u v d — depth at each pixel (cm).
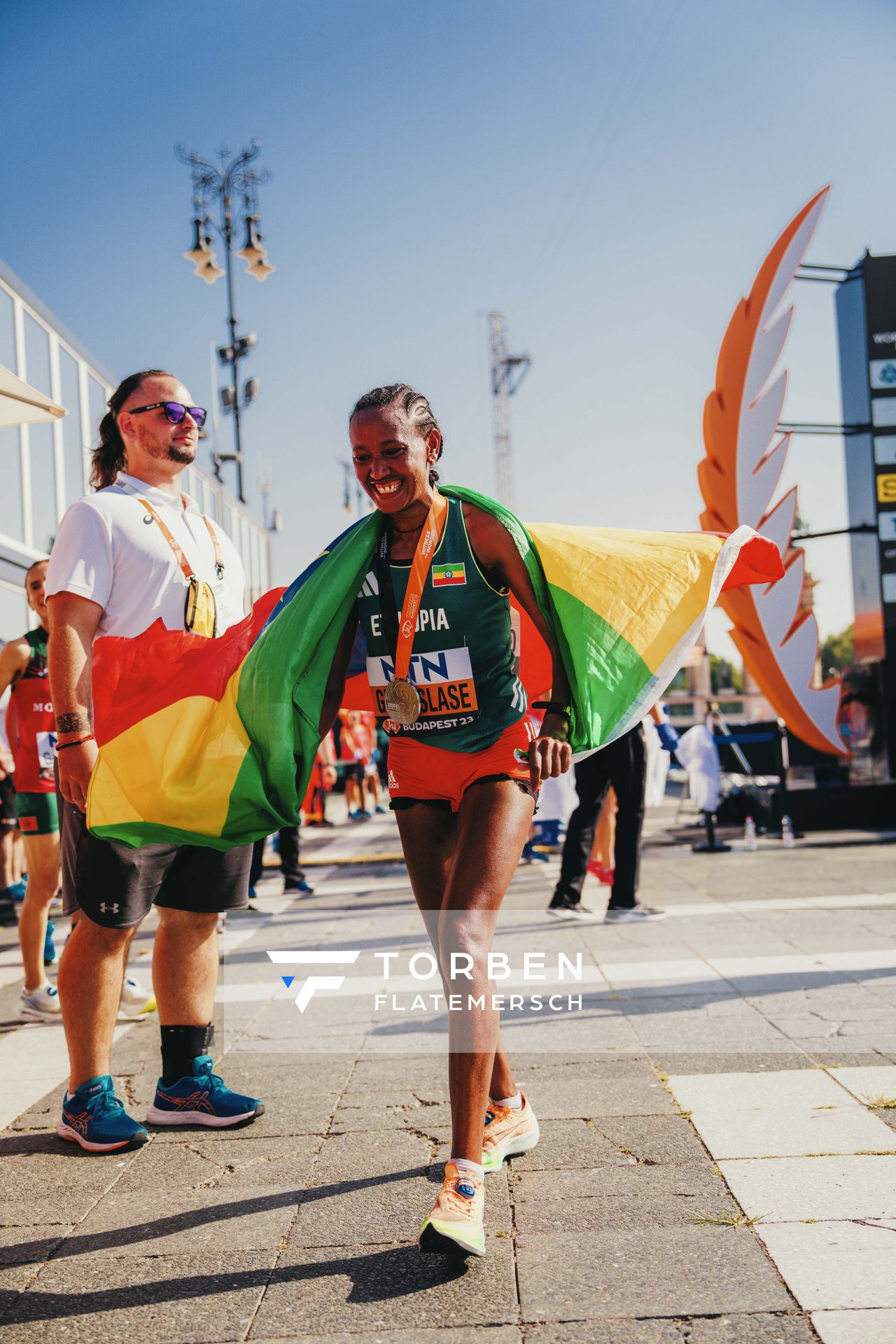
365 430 253
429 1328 199
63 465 1076
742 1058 352
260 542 2291
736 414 1075
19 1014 466
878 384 1198
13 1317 212
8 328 930
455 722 260
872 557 1199
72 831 327
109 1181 283
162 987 329
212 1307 212
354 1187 267
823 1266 212
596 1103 317
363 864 1084
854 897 687
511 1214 246
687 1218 237
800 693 1107
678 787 1977
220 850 308
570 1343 190
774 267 1033
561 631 272
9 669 457
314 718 284
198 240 1728
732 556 292
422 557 258
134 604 316
